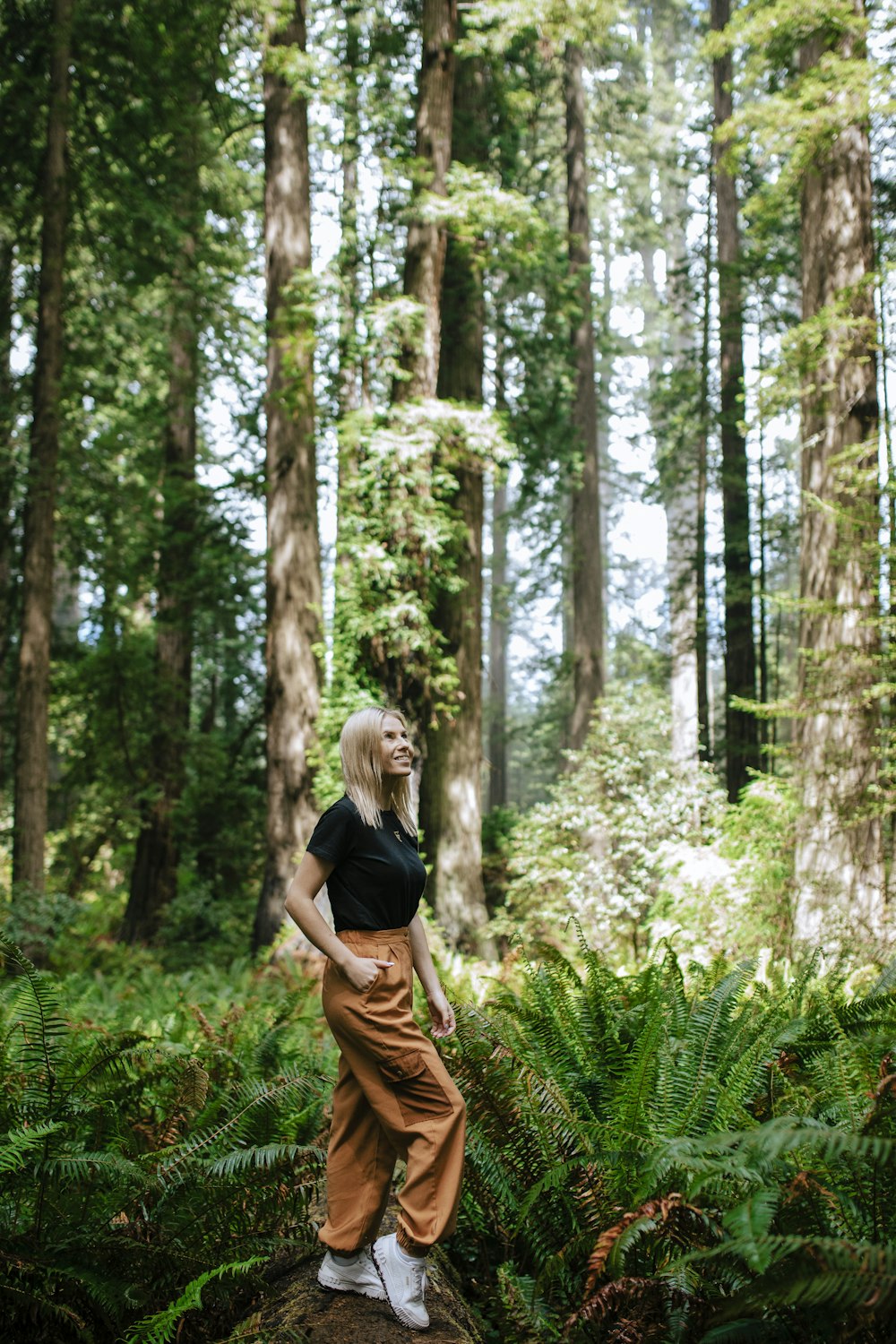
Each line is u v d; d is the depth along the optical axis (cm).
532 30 1620
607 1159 334
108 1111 416
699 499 2353
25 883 1458
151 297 2152
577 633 2428
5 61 1719
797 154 1010
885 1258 236
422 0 1767
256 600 2150
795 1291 244
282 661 1602
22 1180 359
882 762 960
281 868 1552
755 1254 239
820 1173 317
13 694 1936
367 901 324
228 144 2142
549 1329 313
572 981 470
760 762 2022
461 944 1523
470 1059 382
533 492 2116
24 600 1568
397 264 1870
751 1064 370
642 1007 458
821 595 1031
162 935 1836
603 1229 335
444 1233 309
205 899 1886
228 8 1633
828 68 988
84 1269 336
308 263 1692
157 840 2002
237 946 1791
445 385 1764
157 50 1658
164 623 2042
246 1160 350
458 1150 315
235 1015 653
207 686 3014
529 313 2031
